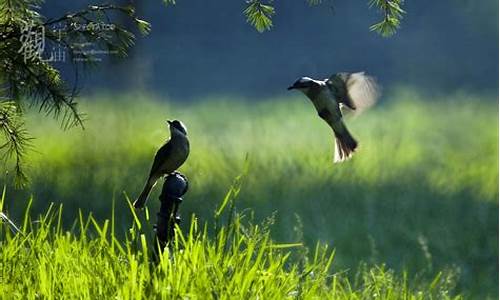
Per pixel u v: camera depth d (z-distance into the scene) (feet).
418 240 45.78
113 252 27.86
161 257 26.68
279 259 28.35
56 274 26.96
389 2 30.76
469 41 120.06
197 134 79.71
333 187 52.85
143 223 47.01
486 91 107.04
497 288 42.93
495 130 78.74
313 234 46.29
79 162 58.90
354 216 48.91
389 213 49.60
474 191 54.65
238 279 26.55
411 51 121.08
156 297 25.54
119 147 63.67
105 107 82.84
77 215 48.06
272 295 26.63
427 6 122.11
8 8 29.45
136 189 51.39
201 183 54.03
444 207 50.72
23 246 29.17
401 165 61.21
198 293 25.71
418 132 77.20
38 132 69.36
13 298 26.32
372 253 43.52
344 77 25.29
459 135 76.48
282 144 70.49
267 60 122.83
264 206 49.62
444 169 60.29
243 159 61.05
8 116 30.96
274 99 106.52
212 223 45.73
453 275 40.14
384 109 92.79
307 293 27.45
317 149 65.46
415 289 38.29
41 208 48.03
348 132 25.18
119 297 25.64
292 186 53.42
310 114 92.32
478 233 47.24
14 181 32.42
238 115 94.32
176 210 27.68
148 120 80.64
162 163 26.27
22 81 29.86
